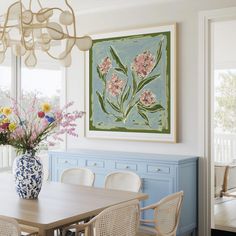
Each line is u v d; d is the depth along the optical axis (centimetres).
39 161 327
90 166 502
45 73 654
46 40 328
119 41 520
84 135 554
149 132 498
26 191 321
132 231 286
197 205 467
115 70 524
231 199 654
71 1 504
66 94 573
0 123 324
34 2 508
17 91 654
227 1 450
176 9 482
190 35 474
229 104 838
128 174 393
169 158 449
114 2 511
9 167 663
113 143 532
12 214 277
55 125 331
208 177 464
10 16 310
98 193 345
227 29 695
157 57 491
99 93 538
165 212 309
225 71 838
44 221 261
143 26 504
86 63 549
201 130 465
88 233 282
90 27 550
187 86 475
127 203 275
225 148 840
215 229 491
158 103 490
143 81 502
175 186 437
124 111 517
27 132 325
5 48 339
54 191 352
